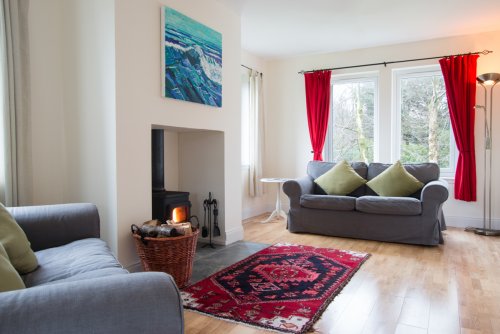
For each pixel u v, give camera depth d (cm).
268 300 240
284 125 601
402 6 389
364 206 406
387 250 369
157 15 300
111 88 265
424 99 516
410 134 525
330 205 425
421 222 384
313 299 241
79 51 283
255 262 324
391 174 436
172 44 312
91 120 278
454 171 500
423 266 316
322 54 570
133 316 87
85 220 217
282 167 604
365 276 289
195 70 339
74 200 290
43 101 283
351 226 419
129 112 275
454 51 488
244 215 555
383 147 530
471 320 212
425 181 436
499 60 466
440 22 436
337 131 572
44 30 284
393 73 529
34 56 277
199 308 227
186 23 328
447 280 280
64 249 194
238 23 410
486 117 468
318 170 500
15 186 258
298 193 448
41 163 282
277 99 605
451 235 439
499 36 466
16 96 258
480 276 289
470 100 470
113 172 266
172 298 92
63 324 81
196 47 340
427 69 511
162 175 349
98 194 276
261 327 204
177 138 415
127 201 273
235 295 248
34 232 202
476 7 393
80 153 285
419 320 212
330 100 574
